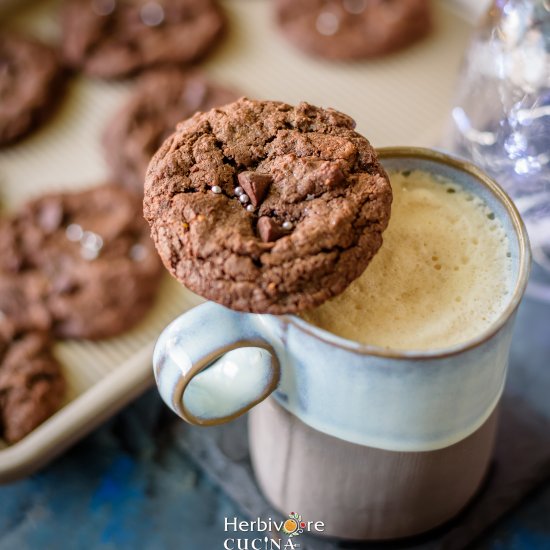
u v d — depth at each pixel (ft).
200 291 1.49
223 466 1.96
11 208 2.36
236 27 2.66
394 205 1.67
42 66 2.55
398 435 1.62
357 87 2.52
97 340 2.18
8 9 2.67
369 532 1.82
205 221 1.50
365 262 1.51
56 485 2.00
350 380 1.54
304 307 1.48
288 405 1.64
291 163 1.53
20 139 2.47
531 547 1.91
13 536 1.95
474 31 2.11
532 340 2.07
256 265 1.49
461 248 1.64
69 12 2.65
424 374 1.52
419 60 2.57
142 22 2.62
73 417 1.97
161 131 2.43
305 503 1.80
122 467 2.01
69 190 2.37
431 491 1.74
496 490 1.92
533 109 1.92
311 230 1.49
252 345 1.54
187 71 2.57
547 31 1.91
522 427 1.98
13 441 2.02
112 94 2.57
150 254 2.26
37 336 2.15
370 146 1.56
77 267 2.25
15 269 2.25
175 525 1.95
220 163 1.55
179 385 1.53
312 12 2.63
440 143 2.23
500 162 1.96
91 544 1.94
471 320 1.58
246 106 1.59
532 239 2.00
